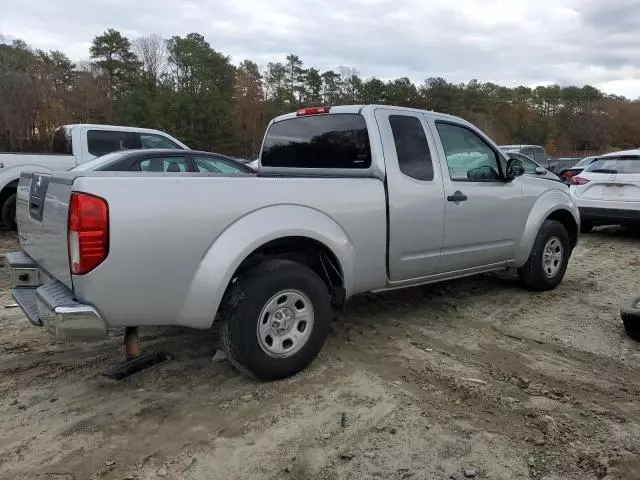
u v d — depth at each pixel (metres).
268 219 3.47
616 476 2.68
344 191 3.94
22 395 3.45
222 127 39.06
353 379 3.69
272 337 3.56
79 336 3.00
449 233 4.71
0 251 8.01
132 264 3.03
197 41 54.72
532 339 4.51
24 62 51.28
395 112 4.51
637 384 3.68
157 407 3.32
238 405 3.33
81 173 3.23
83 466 2.73
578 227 6.30
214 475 2.67
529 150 20.38
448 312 5.20
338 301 4.05
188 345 4.29
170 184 3.16
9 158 8.78
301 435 3.01
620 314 4.87
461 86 83.50
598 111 97.06
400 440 2.96
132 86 51.59
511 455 2.83
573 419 3.19
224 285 3.29
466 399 3.42
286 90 64.69
